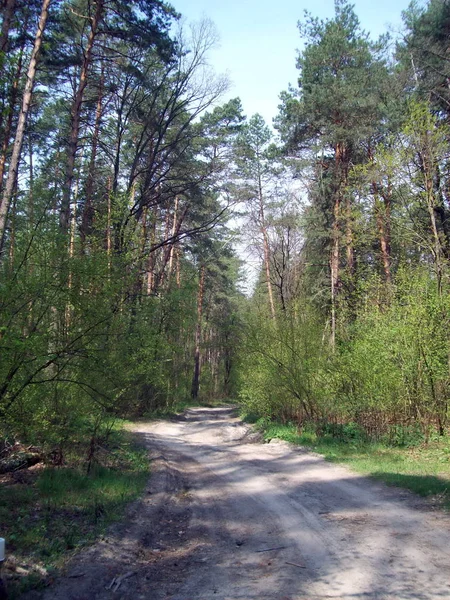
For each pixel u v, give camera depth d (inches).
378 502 324.5
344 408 608.1
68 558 217.2
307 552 234.1
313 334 691.4
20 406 318.3
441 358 542.9
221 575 212.4
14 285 295.3
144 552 247.3
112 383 389.4
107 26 660.1
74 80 727.7
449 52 709.3
